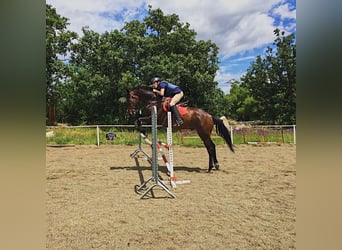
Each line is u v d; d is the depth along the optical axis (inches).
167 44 897.5
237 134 490.6
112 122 874.8
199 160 304.0
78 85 880.3
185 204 152.9
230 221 127.0
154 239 108.2
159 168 260.4
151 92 235.8
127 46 872.3
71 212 139.8
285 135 474.9
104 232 115.0
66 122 974.4
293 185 193.9
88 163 286.0
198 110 234.4
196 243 104.7
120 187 191.0
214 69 927.0
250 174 231.8
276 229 117.3
